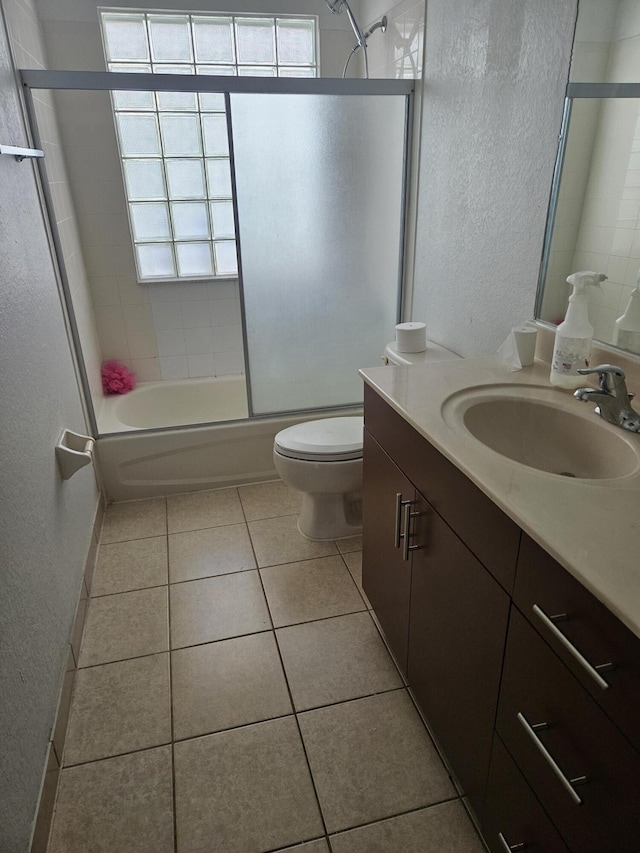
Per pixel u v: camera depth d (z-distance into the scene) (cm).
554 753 82
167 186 295
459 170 194
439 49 197
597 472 114
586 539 76
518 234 164
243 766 133
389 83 217
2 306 131
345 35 291
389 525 147
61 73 194
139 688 154
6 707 104
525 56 150
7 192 151
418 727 142
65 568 161
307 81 211
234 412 334
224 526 232
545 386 138
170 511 244
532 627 84
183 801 125
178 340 321
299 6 279
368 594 176
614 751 68
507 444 133
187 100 283
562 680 78
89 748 137
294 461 201
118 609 184
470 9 174
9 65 179
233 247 315
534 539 80
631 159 122
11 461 123
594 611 69
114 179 283
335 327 255
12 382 131
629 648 64
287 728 142
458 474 104
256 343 249
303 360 258
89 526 205
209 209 305
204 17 276
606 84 125
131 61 278
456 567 110
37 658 126
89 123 270
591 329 131
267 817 122
